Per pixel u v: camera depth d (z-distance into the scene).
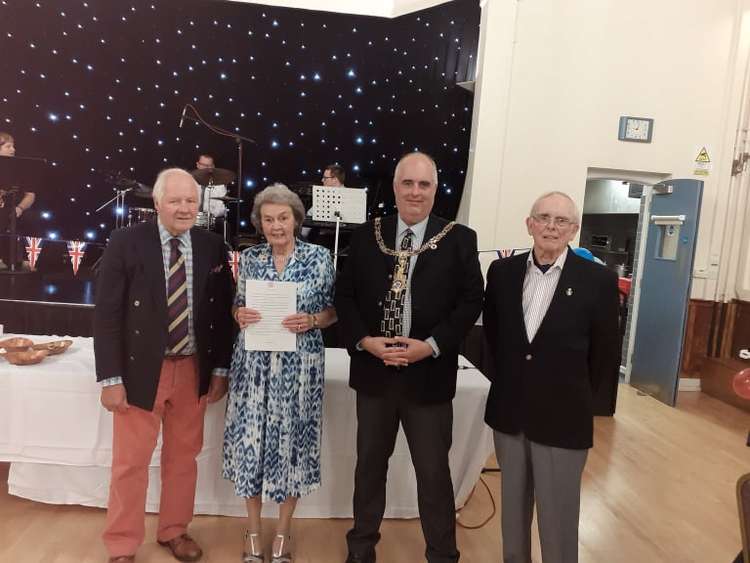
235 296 2.22
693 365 5.23
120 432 1.93
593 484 3.04
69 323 3.80
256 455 1.92
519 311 1.70
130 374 1.87
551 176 4.76
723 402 4.84
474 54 4.80
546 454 1.66
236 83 5.69
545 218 1.62
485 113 4.60
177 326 1.93
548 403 1.63
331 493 2.45
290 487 1.96
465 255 1.84
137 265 1.86
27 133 5.59
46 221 5.65
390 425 1.89
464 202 4.88
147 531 2.26
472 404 2.42
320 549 2.22
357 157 5.66
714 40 4.88
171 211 1.83
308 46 5.61
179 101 5.71
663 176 5.05
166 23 5.59
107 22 5.54
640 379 5.13
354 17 5.53
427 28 5.16
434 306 1.81
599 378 1.70
